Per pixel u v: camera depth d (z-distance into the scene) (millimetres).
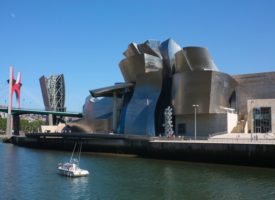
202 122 69625
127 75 82500
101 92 83125
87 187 31109
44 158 54531
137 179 34562
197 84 68188
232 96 74438
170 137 59719
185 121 71438
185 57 71375
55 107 142750
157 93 75812
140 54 76625
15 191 29734
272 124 63188
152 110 74812
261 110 64625
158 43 79750
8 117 117688
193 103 68750
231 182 32812
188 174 37344
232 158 44719
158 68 76688
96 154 61188
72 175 36062
